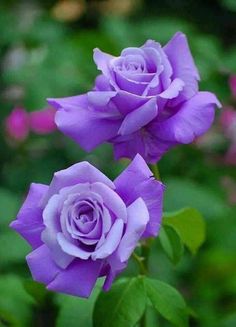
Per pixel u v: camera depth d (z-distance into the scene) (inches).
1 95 61.9
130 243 26.0
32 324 48.5
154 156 29.7
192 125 28.9
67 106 29.8
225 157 59.5
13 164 63.0
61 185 27.0
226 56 54.1
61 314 33.6
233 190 58.9
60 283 26.7
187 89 29.5
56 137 62.5
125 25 54.3
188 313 31.6
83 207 27.0
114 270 26.3
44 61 52.4
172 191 50.8
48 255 27.0
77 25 79.5
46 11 71.5
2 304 40.8
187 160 59.0
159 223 26.9
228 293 51.4
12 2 71.5
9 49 59.9
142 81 29.2
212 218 50.7
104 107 29.1
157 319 42.3
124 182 27.1
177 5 82.3
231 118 59.1
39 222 27.7
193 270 52.0
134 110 28.7
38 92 51.6
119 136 29.5
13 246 46.8
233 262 51.4
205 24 82.4
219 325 47.0
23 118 61.4
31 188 28.0
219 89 53.9
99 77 29.7
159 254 49.9
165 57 29.4
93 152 59.6
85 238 26.8
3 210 49.9
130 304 30.2
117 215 26.5
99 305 30.3
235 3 56.4
